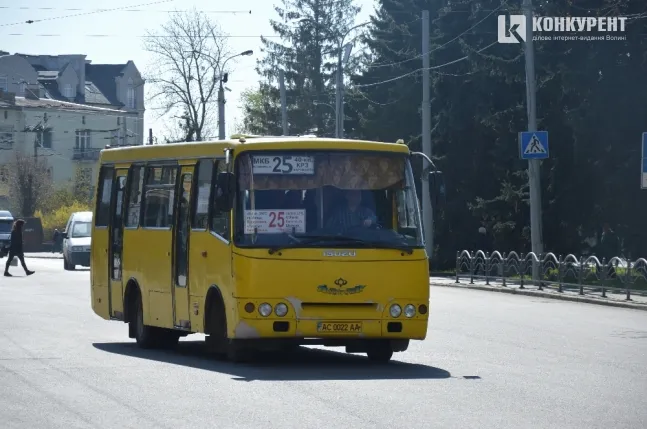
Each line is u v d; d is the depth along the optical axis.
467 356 16.62
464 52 46.28
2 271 46.78
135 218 18.97
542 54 41.69
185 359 16.36
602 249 39.56
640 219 38.78
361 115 58.56
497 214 43.00
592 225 40.59
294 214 15.20
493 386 13.01
